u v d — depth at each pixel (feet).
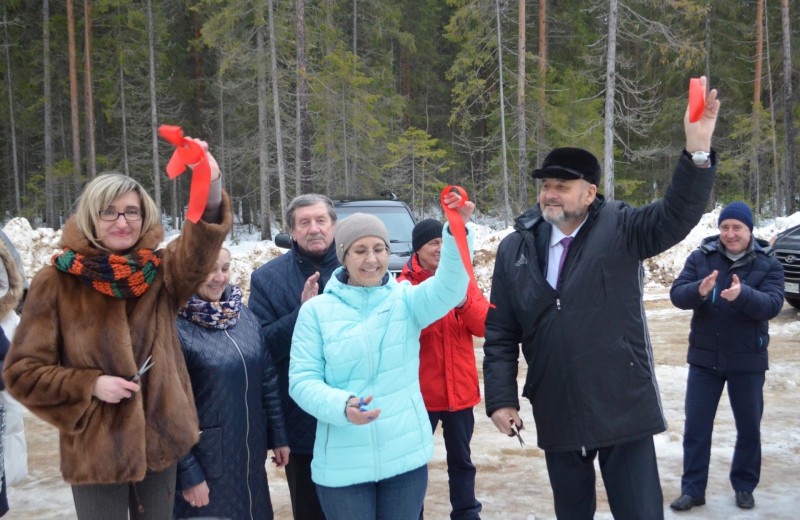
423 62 116.16
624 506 8.84
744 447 12.89
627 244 8.69
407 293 8.43
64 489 14.74
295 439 10.09
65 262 7.06
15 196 108.37
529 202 91.09
